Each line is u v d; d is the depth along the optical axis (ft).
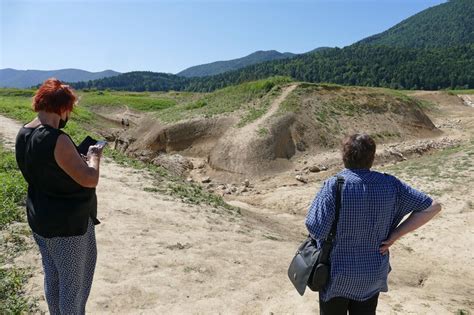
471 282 29.19
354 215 10.83
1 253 20.97
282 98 99.66
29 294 17.29
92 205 11.91
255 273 22.80
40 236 11.70
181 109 107.04
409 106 113.29
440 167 59.52
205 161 83.71
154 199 34.30
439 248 35.78
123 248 23.52
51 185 11.05
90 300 17.53
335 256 11.05
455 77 428.56
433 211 11.21
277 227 37.91
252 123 88.74
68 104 11.55
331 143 90.43
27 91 224.12
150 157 88.22
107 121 139.85
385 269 11.25
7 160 38.65
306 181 69.82
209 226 30.42
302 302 19.42
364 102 107.34
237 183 72.64
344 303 11.25
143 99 215.72
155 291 19.12
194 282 20.67
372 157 11.37
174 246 24.91
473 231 38.22
